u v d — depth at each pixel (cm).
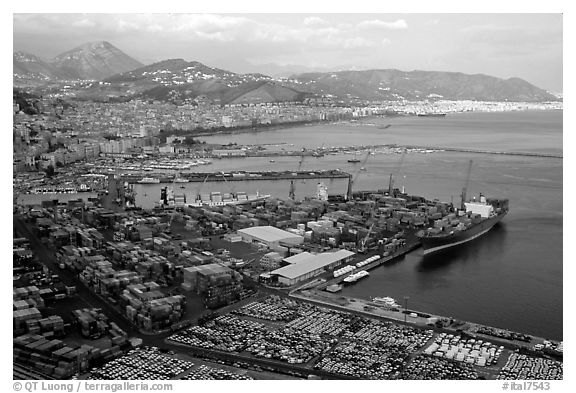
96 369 17975
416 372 17962
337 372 17925
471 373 17950
